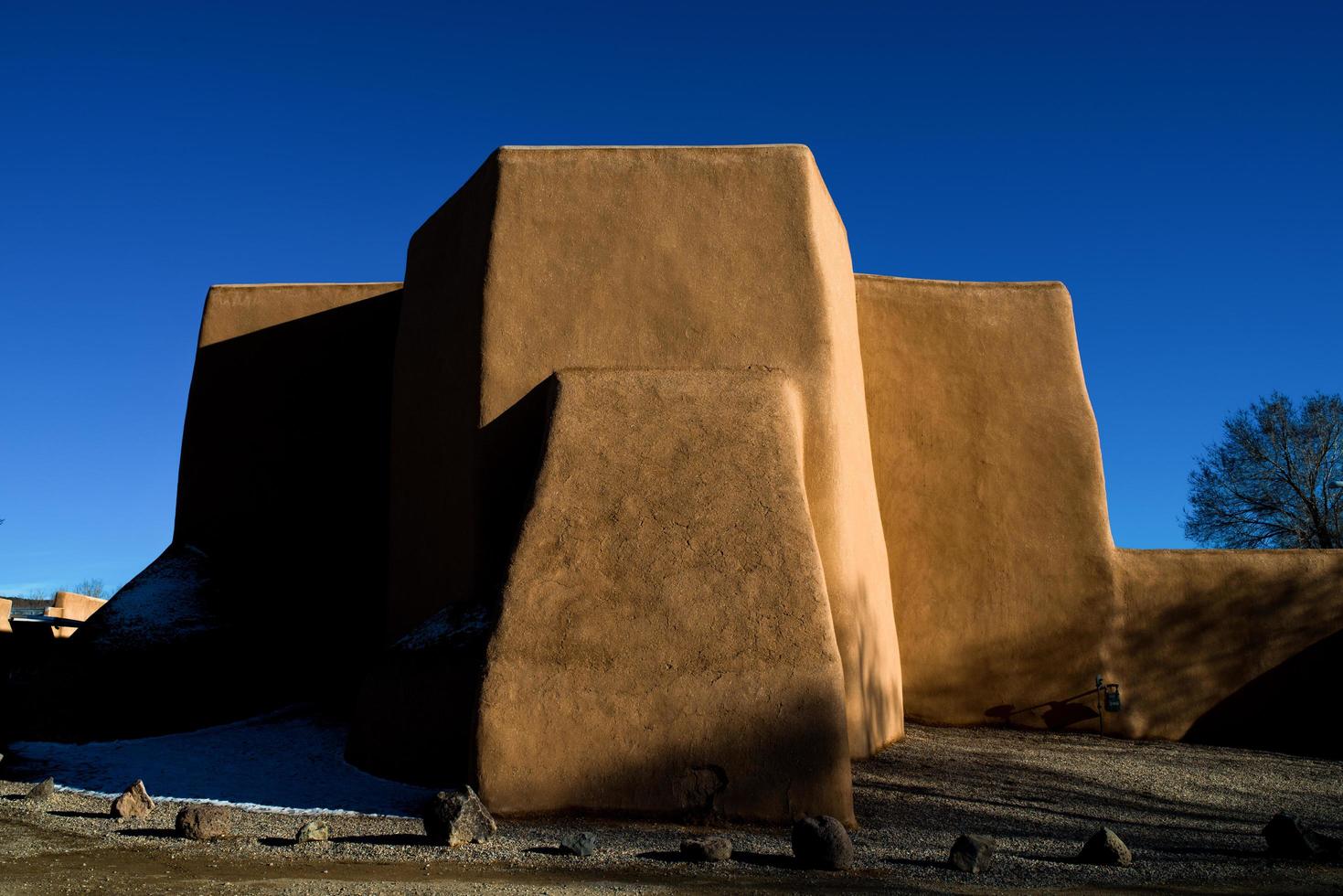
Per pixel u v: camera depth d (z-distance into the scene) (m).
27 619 16.62
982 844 5.38
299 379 11.95
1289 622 11.46
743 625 6.73
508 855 5.40
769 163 9.16
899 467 11.60
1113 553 11.56
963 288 12.16
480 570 8.39
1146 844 6.36
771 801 6.32
